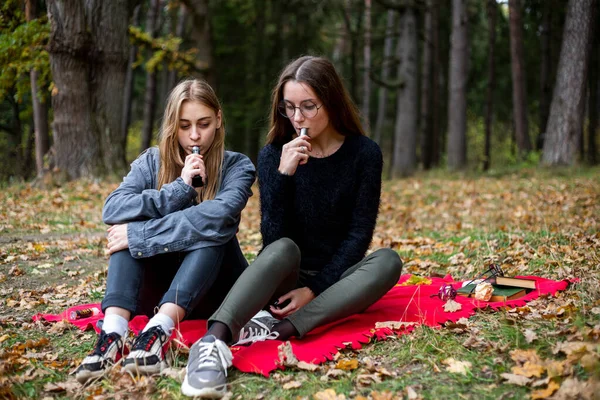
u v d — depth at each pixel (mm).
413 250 5168
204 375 2227
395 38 23812
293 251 2635
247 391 2289
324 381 2332
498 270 3410
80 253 5156
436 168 17234
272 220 2869
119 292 2543
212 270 2648
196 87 2850
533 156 13469
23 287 4148
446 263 4516
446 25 21859
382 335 2695
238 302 2453
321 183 2916
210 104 2859
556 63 18750
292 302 2754
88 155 9656
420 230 6469
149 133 16609
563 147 11773
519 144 14617
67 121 9578
